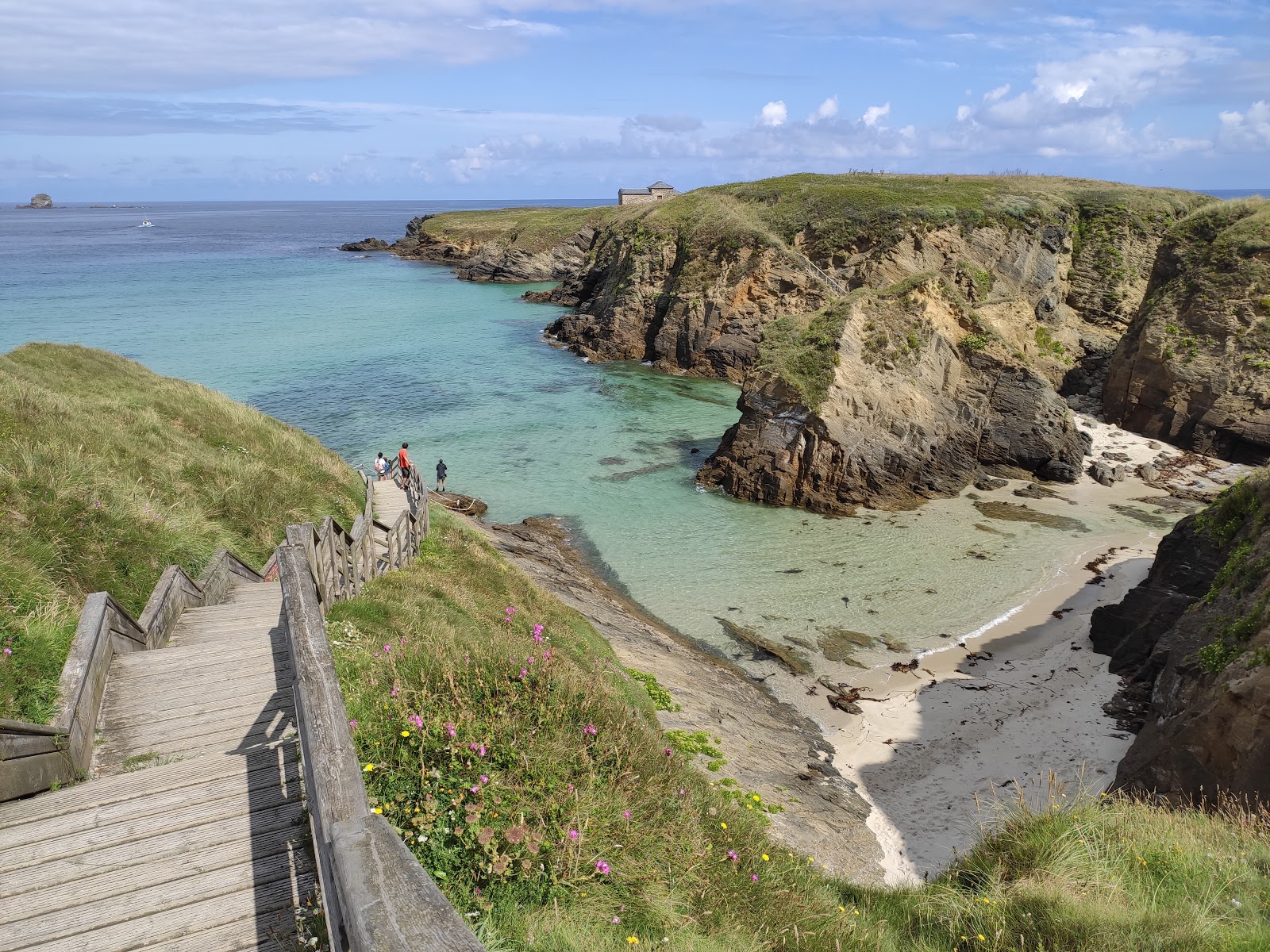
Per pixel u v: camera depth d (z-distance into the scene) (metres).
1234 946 5.64
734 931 5.89
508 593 19.22
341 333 75.25
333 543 11.55
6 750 5.11
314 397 53.72
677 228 74.50
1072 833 8.01
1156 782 15.15
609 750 6.97
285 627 8.76
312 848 4.82
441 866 5.26
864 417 39.97
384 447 44.22
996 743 20.33
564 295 96.19
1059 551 33.16
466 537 23.39
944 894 7.59
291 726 6.62
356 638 9.90
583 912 5.28
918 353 42.53
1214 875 7.08
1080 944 5.86
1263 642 14.01
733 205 75.88
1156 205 67.75
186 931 4.21
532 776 6.16
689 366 66.00
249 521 15.67
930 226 64.31
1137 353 49.75
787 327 43.69
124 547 10.80
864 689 23.28
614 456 44.81
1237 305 46.75
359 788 3.86
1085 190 71.69
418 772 5.87
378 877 2.95
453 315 87.50
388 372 61.47
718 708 20.17
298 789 5.38
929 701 22.61
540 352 71.25
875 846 15.36
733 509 38.12
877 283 63.53
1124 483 42.00
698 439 48.41
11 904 4.34
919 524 36.59
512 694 7.04
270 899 4.44
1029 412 42.75
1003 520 37.06
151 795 5.29
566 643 17.02
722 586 29.81
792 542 34.22
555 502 37.97
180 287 104.31
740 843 7.38
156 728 6.58
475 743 6.05
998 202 67.00
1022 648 25.52
